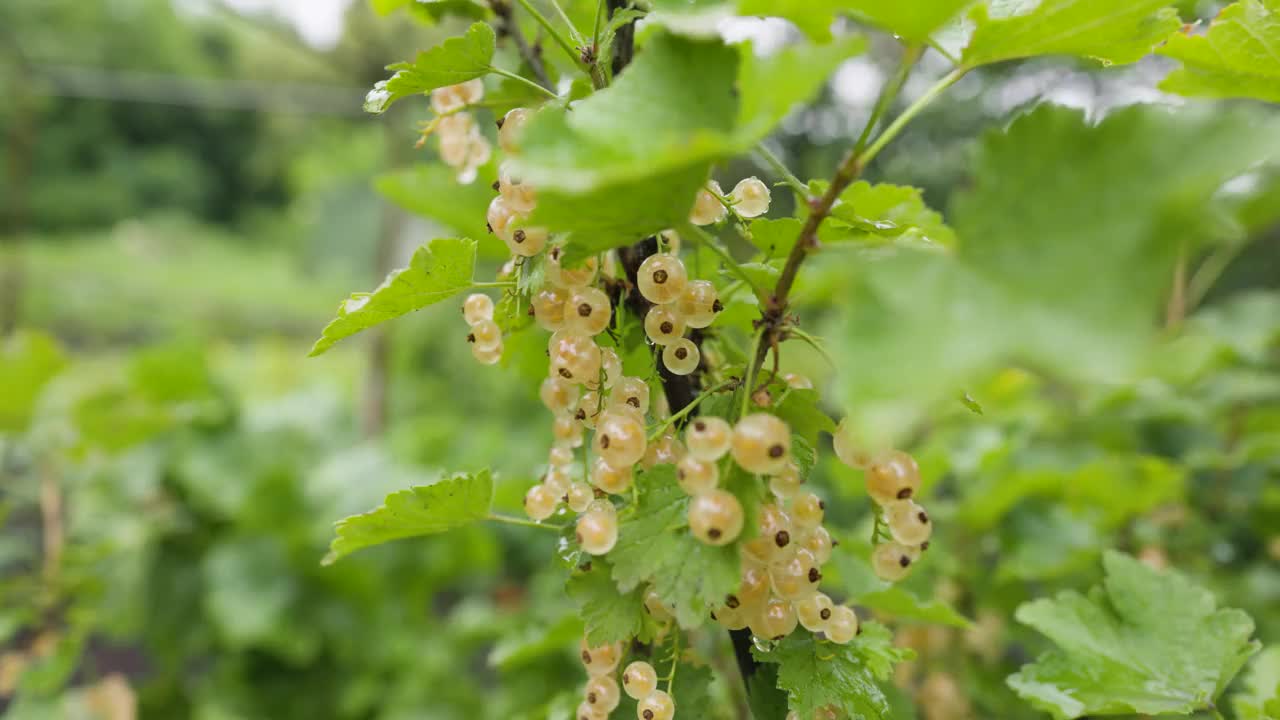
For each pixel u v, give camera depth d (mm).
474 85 408
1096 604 424
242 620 1017
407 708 999
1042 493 616
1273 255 1138
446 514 383
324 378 2125
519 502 500
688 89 327
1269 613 611
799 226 370
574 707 426
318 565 1058
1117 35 340
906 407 292
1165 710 398
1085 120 310
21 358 886
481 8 451
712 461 337
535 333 424
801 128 1273
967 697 558
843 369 298
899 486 354
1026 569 560
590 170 312
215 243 6141
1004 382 761
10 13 6191
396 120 1428
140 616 1024
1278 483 721
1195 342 723
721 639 492
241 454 1092
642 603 368
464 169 412
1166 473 581
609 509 353
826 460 604
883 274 305
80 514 1023
